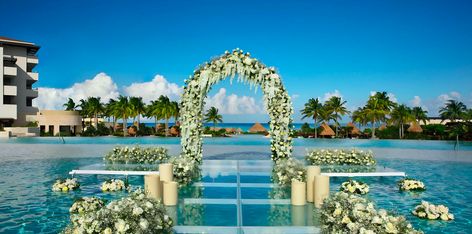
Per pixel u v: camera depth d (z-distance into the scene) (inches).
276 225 227.1
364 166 476.1
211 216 247.4
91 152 804.0
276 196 308.5
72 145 995.3
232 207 272.7
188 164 371.9
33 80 1815.9
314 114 2171.5
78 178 449.7
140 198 199.8
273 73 428.1
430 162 670.5
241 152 808.9
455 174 522.9
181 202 286.8
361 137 1852.9
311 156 500.7
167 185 274.5
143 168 441.4
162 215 197.8
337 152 499.8
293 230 219.6
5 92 1615.4
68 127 1902.1
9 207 306.7
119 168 439.5
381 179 461.4
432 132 1610.5
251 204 282.2
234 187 349.1
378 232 173.5
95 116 2411.4
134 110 2214.6
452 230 250.8
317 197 271.6
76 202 294.2
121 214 181.5
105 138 1451.8
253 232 218.1
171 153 764.6
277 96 426.3
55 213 288.2
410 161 684.7
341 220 187.5
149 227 184.7
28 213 287.9
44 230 245.4
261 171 446.3
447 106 2401.6
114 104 2326.5
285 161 386.6
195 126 445.4
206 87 437.1
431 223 267.6
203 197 303.7
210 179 392.5
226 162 523.5
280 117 426.3
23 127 1568.7
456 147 1060.5
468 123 1344.7
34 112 1786.4
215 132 1784.0
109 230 172.2
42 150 850.1
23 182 428.1
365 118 2082.9
